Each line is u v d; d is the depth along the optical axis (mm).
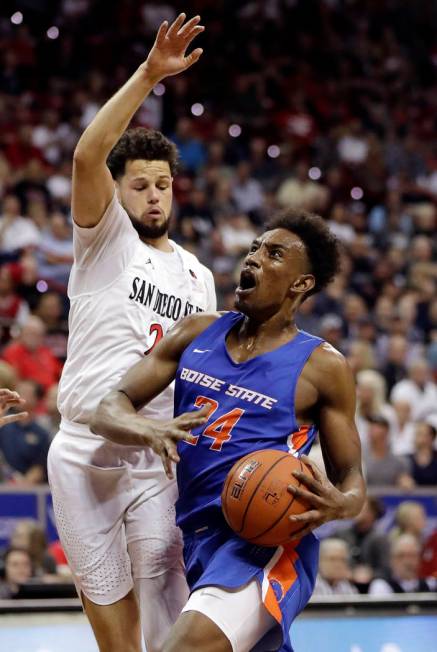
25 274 11281
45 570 6824
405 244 15719
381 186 17672
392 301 13812
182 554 4031
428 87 20641
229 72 18625
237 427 3566
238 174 15602
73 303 4086
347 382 3615
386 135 18984
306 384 3590
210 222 14117
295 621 5922
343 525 8039
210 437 3586
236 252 13742
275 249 3707
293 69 19609
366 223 16484
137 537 4031
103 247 4008
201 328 3814
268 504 3318
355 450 3578
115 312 4000
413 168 18250
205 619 3357
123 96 3750
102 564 4023
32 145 14891
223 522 3570
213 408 3615
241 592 3424
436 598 6215
